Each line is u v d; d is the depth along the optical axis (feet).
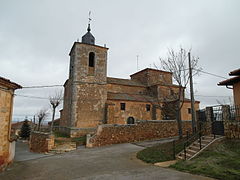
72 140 61.87
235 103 42.39
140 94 94.89
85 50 79.77
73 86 74.43
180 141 43.01
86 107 74.28
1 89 30.91
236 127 32.14
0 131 31.01
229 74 41.19
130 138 60.59
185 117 89.15
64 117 88.63
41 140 57.21
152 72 104.73
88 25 92.84
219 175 21.48
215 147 31.71
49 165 35.45
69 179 25.39
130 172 26.81
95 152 46.83
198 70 51.52
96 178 24.75
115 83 91.15
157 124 65.31
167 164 30.76
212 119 39.99
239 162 23.93
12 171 31.53
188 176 22.76
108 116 74.02
